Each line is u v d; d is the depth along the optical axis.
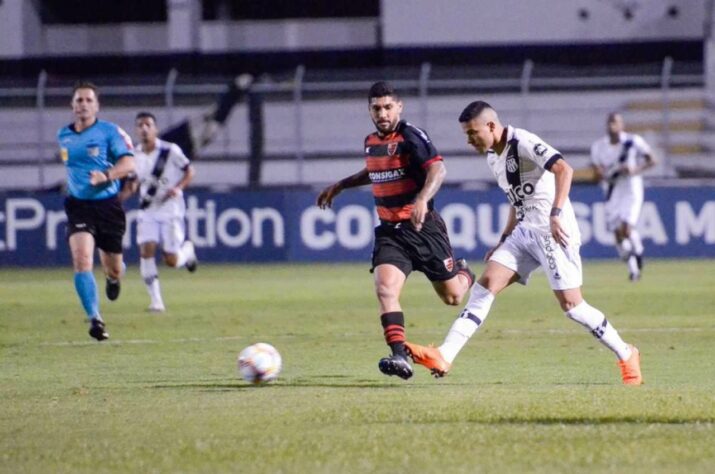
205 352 40.97
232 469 20.69
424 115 98.12
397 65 111.94
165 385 32.41
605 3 110.06
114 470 20.84
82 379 34.22
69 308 59.25
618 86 105.44
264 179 104.75
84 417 26.67
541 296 64.69
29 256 93.62
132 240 94.38
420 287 74.25
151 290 57.34
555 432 23.36
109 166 43.12
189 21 114.50
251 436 23.69
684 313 53.59
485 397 28.28
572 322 50.25
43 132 101.75
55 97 106.12
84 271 41.53
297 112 99.19
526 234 31.59
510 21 110.94
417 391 30.08
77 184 42.84
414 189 32.28
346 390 30.52
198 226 94.06
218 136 104.69
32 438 24.16
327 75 105.62
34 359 39.31
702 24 109.12
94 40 116.19
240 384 32.38
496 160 31.62
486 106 31.28
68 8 123.88
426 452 21.77
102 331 41.09
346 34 114.88
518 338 44.28
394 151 32.06
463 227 92.69
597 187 92.81
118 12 126.69
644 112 104.88
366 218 94.12
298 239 94.00
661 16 109.62
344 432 23.89
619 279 74.12
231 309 57.81
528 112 104.94
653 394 28.30
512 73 106.00
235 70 115.31
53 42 116.19
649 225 92.50
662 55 110.19
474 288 31.84
